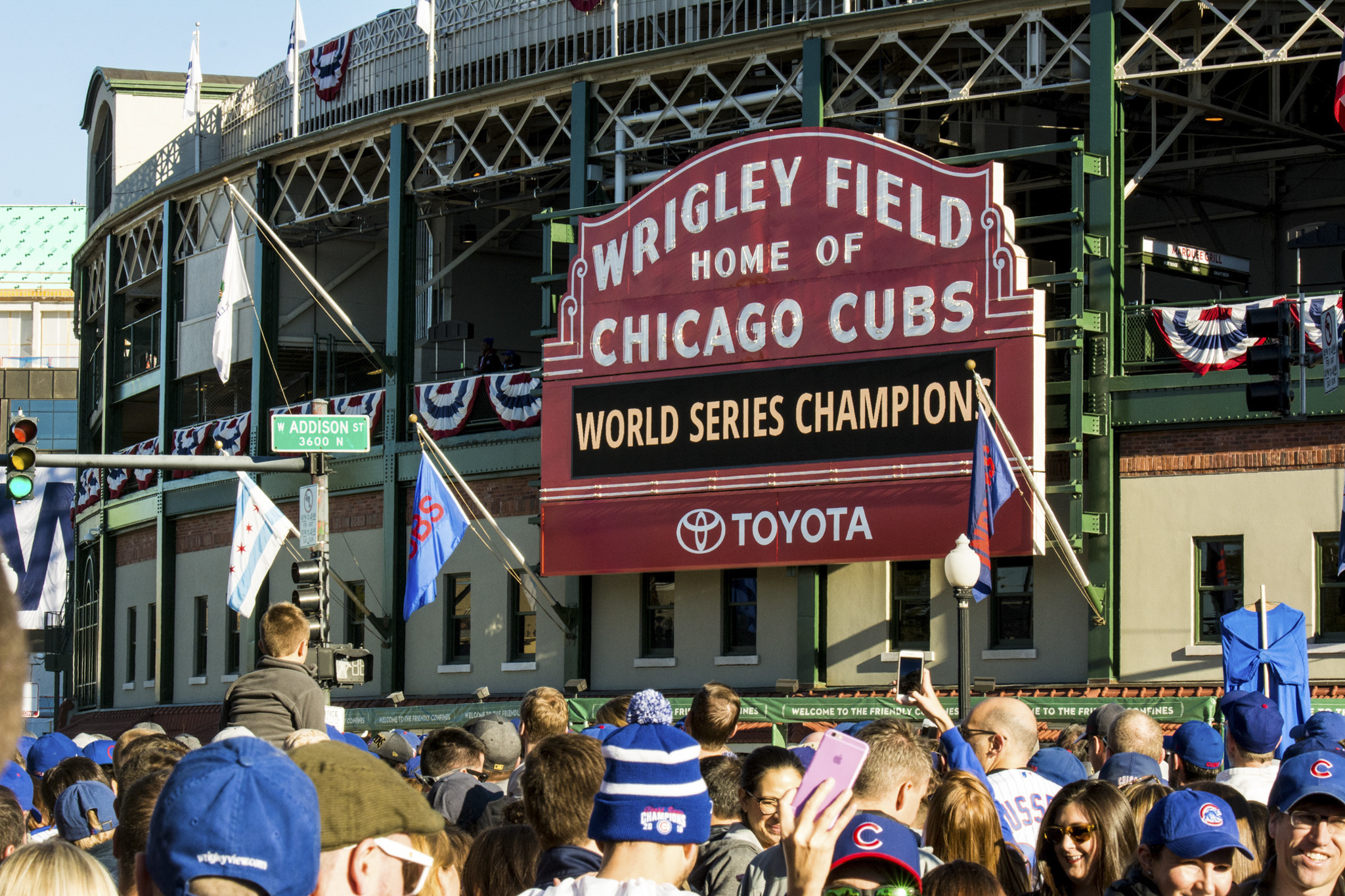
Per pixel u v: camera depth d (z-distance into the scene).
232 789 4.36
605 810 6.30
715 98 43.03
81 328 65.00
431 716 41.28
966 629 21.98
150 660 55.00
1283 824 7.68
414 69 45.97
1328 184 42.78
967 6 35.56
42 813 13.02
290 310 49.59
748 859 9.21
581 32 42.28
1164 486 33.53
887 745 8.53
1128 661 33.44
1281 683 20.25
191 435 52.19
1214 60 39.66
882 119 40.31
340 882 5.18
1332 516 31.91
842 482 34.53
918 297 33.91
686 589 38.91
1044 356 32.91
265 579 48.69
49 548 79.31
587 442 37.91
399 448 44.03
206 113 54.62
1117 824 8.55
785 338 35.41
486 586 42.38
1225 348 32.59
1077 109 39.56
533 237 52.12
